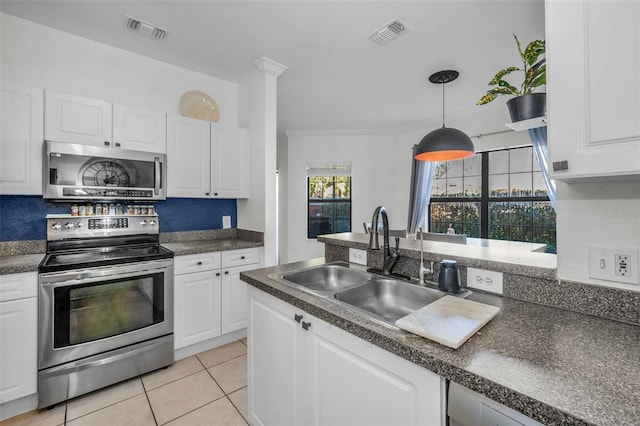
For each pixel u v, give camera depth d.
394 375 0.84
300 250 5.23
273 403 1.35
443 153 2.54
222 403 1.80
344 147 5.11
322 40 2.33
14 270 1.64
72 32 2.24
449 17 2.03
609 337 0.81
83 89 2.32
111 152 2.18
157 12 2.00
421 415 0.77
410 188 4.55
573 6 0.79
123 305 2.00
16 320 1.66
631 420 0.50
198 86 2.91
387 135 5.00
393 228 4.94
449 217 4.33
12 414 1.67
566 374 0.63
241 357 2.35
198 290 2.36
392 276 1.45
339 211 5.23
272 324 1.34
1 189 1.85
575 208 0.98
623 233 0.90
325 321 1.04
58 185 2.01
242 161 2.94
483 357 0.71
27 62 2.11
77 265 1.82
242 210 3.12
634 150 0.71
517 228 3.71
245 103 3.03
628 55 0.71
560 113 0.81
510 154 3.77
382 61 2.64
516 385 0.60
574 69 0.79
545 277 1.04
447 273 1.21
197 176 2.65
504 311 1.00
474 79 3.01
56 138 2.02
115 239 2.40
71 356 1.80
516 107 1.48
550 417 0.54
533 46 1.46
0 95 1.84
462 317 0.91
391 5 1.91
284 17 2.04
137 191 2.31
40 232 2.18
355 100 3.60
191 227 2.93
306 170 5.21
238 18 2.06
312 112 4.08
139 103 2.57
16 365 1.65
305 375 1.16
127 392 1.90
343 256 1.84
